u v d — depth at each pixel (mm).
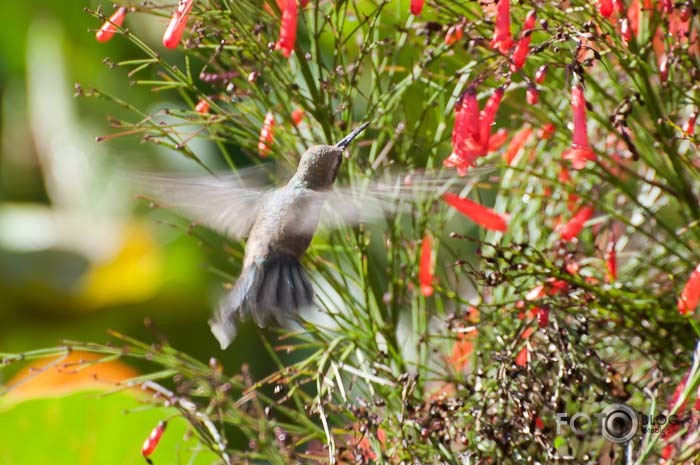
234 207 6652
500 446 5988
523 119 6777
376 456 6133
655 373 6438
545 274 6305
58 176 11883
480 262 6977
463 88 6832
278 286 6230
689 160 6520
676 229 7352
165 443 8047
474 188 7383
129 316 11570
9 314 11508
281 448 6445
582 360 6258
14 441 8031
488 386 6340
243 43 6504
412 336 7062
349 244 6961
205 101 6891
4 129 12703
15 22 11883
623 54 6297
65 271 11539
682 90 6316
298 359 10445
